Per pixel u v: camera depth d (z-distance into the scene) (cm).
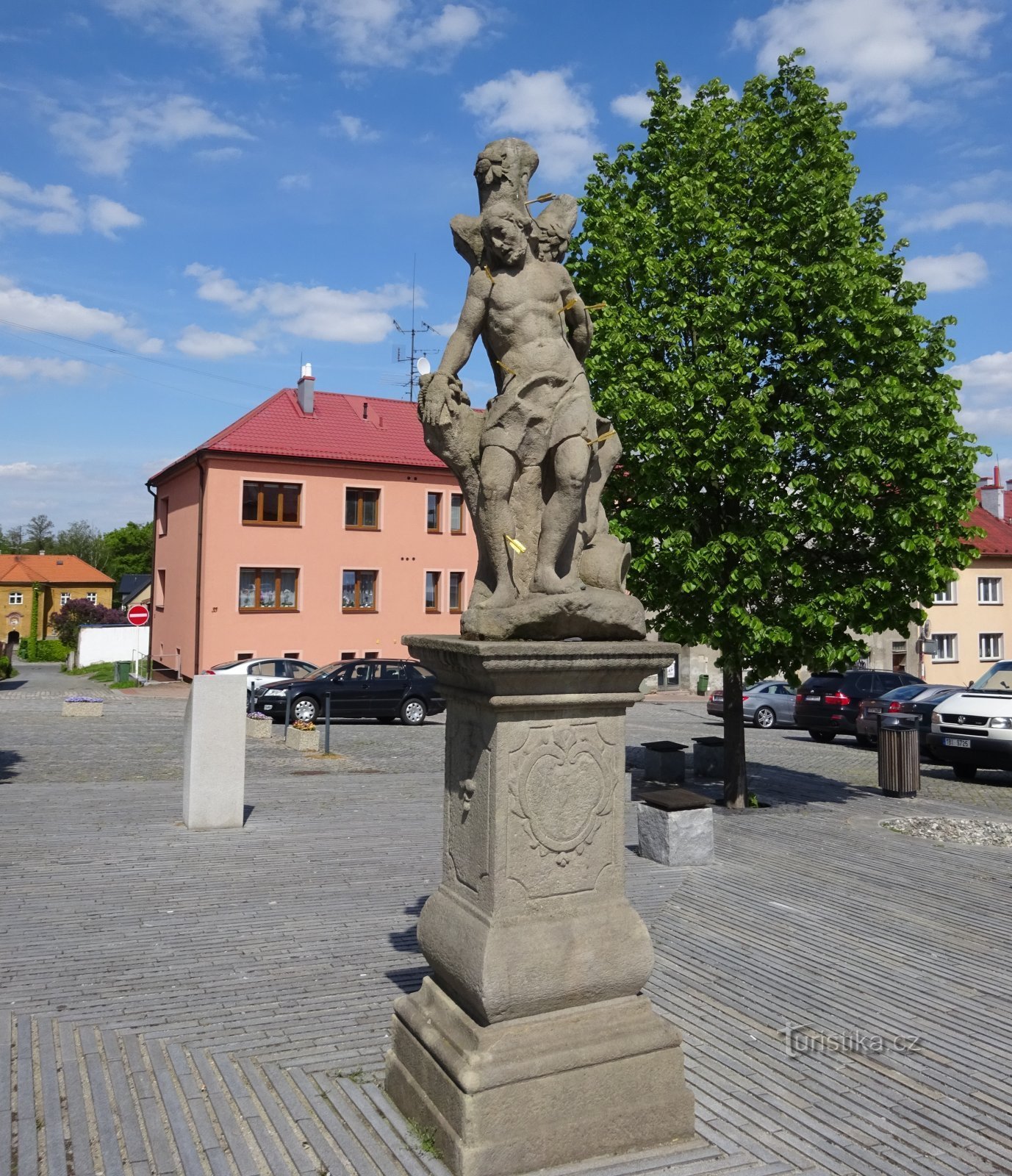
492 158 471
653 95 1332
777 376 1206
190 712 1097
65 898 791
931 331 1216
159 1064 488
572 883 428
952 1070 509
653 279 1205
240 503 3284
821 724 2370
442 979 441
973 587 4056
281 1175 388
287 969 634
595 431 462
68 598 8206
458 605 3688
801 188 1191
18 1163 394
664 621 1237
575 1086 401
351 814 1198
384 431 3672
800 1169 407
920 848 1079
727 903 839
